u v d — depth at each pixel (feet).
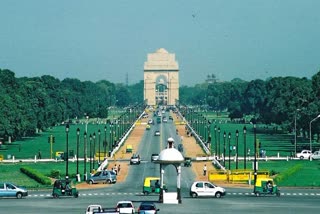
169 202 579.07
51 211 517.55
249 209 533.96
